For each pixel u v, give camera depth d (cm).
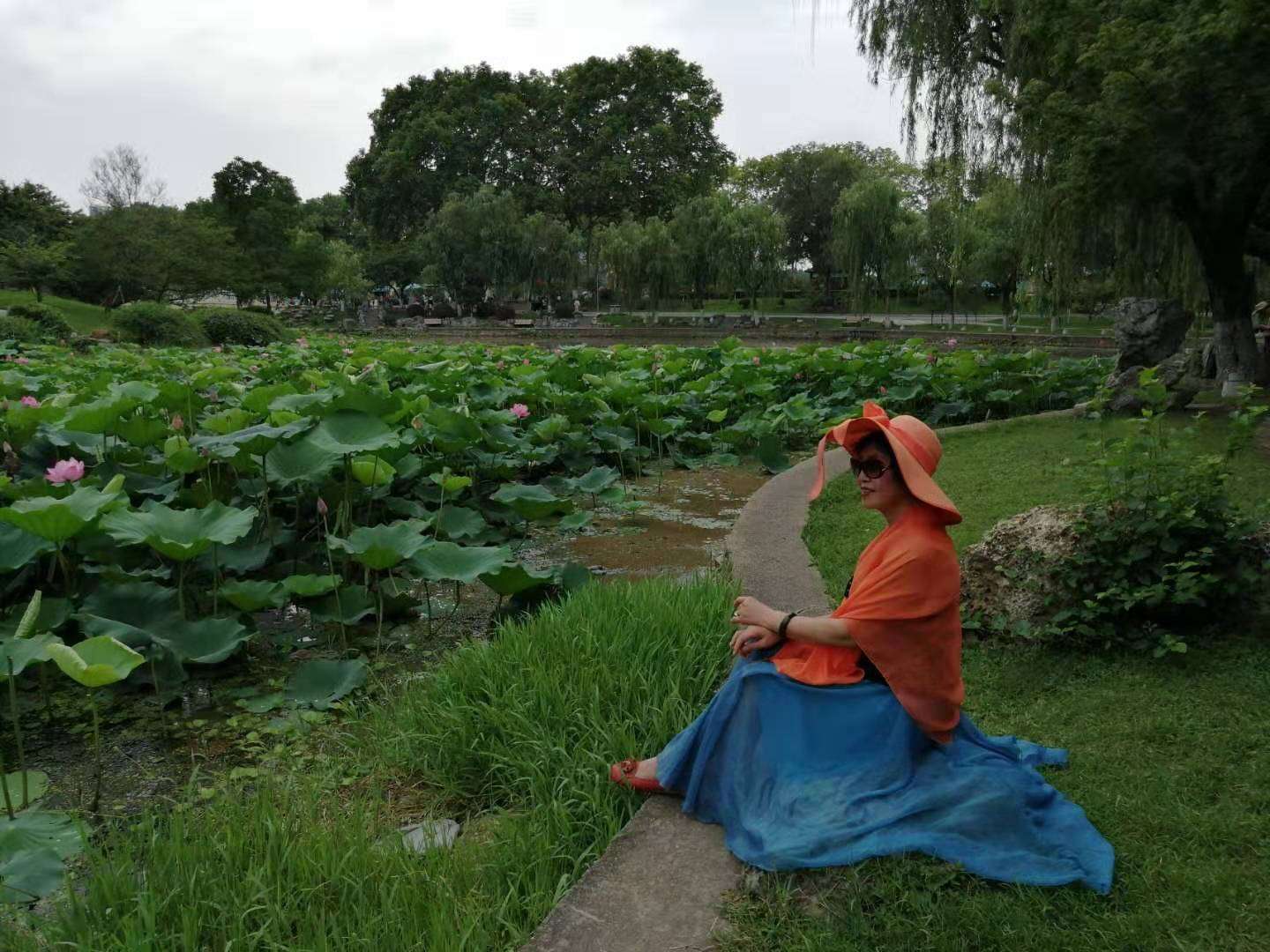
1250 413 414
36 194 6359
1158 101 1149
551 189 6800
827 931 219
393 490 728
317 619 511
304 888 254
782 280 5788
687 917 231
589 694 348
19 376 967
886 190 4447
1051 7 1281
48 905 274
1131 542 394
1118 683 362
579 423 982
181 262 4756
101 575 510
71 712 419
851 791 246
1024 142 1473
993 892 228
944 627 246
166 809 338
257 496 615
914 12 1669
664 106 6762
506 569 469
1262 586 394
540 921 246
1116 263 1703
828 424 1069
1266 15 1021
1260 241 1459
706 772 271
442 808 328
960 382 1186
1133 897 229
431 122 6456
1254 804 271
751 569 515
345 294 6197
